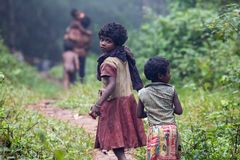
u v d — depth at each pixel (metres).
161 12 33.28
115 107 9.61
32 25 46.72
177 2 24.75
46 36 47.31
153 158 8.86
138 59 22.97
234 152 9.88
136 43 25.64
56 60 47.44
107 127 9.60
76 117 15.20
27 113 14.13
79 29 26.59
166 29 22.94
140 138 9.68
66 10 48.56
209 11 21.78
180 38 22.34
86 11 47.88
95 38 44.50
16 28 45.50
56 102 18.39
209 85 17.78
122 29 9.70
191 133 10.86
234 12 12.12
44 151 10.16
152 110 8.98
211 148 10.09
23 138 10.36
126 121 9.59
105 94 9.35
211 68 18.80
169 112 9.00
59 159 8.60
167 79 9.14
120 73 9.61
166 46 22.61
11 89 19.59
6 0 43.72
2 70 25.16
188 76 20.42
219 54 18.80
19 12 46.00
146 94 9.02
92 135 12.57
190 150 9.94
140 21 40.16
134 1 42.69
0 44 30.47
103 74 9.46
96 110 9.38
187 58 20.92
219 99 15.24
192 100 16.02
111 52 9.65
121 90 9.63
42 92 26.00
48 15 47.69
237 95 14.17
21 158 9.45
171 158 8.86
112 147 9.51
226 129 10.83
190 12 22.52
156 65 9.02
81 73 26.58
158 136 8.85
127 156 11.16
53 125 12.96
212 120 12.94
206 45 20.81
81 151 11.04
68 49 26.69
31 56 46.34
